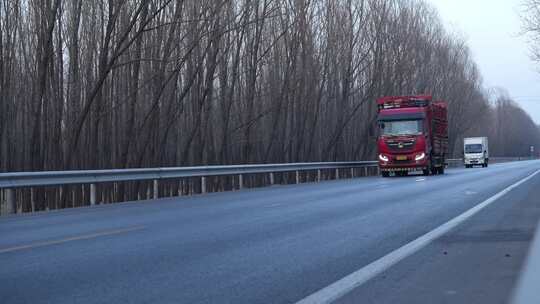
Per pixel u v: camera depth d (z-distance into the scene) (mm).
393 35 55688
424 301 6457
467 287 7094
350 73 50062
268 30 45031
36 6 30797
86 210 17328
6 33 36250
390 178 34656
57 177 18906
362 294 6785
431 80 71125
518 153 161250
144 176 22234
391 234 11305
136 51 30750
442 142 40344
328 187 26766
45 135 35312
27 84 41125
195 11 33562
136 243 10500
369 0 52094
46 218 15273
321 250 9633
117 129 41094
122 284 7398
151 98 39156
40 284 7441
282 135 48125
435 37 72688
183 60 30469
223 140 40375
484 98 108250
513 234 11234
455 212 15008
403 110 35844
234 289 7086
